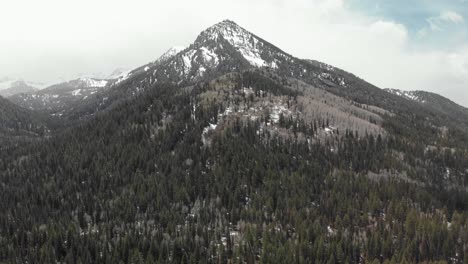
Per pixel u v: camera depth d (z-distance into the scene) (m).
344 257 144.38
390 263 135.12
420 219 167.38
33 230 160.12
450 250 155.38
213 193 177.75
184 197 177.12
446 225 170.75
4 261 145.38
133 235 150.75
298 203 173.38
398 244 153.62
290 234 156.88
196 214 166.25
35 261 139.88
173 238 152.38
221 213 168.00
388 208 179.50
